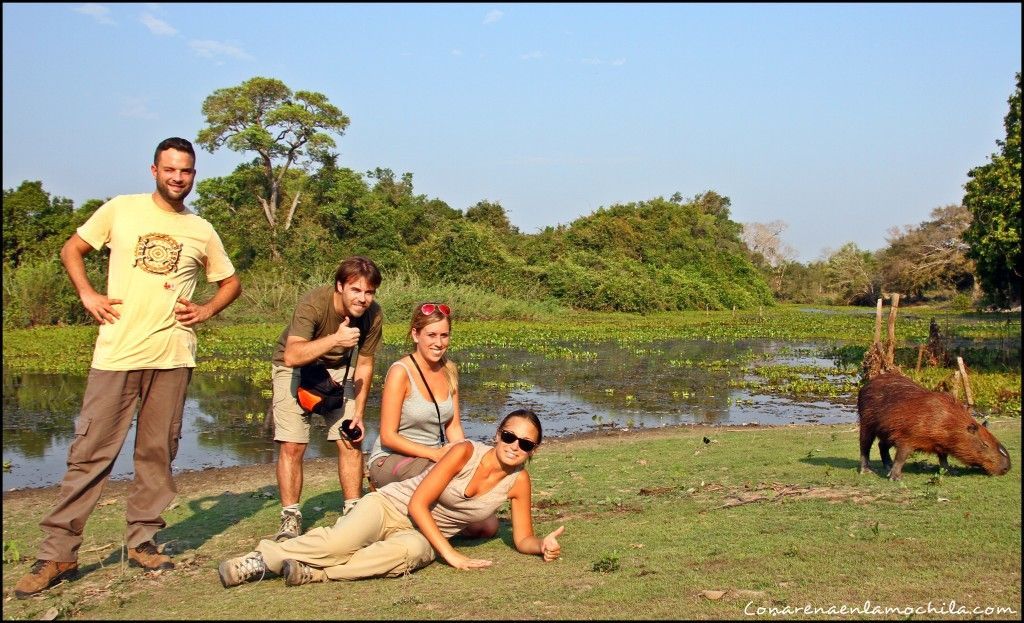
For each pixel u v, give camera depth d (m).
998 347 26.05
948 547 4.59
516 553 4.84
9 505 7.78
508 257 45.62
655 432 12.12
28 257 33.88
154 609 4.17
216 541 5.67
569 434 12.20
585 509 6.01
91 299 4.80
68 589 4.66
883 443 7.23
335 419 5.65
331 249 42.12
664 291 50.12
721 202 74.75
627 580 4.20
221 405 14.10
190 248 5.07
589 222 58.19
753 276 61.88
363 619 3.80
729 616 3.67
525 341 28.25
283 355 5.56
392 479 5.11
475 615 3.78
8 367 18.69
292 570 4.36
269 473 9.14
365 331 5.66
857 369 20.61
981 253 18.50
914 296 65.00
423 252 43.53
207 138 44.19
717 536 4.96
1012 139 18.03
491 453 4.75
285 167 45.47
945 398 6.74
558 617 3.71
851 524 5.13
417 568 4.59
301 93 45.34
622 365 21.38
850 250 73.31
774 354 24.75
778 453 8.56
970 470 7.02
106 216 4.93
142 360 4.87
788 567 4.32
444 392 5.32
